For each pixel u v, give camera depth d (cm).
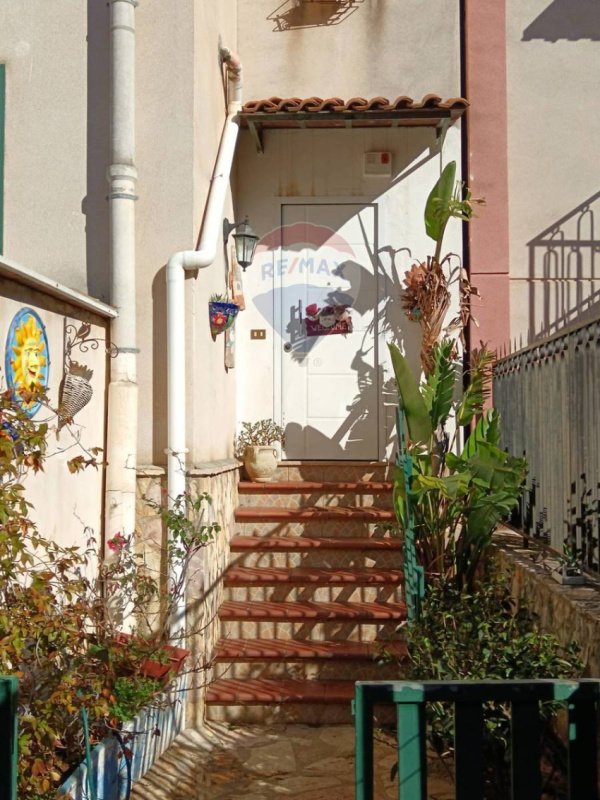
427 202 697
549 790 385
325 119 717
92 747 396
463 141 775
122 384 540
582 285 775
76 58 569
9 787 218
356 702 220
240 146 781
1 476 322
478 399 662
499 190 768
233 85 705
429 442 623
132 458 543
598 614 379
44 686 349
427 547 614
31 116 570
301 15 784
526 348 577
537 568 500
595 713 219
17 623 312
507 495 550
